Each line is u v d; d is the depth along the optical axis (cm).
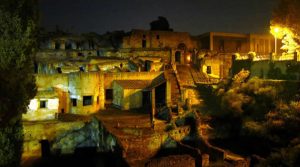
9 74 1820
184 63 5406
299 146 2292
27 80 2002
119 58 4941
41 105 3400
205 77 4656
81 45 5706
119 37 6112
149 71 4378
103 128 2864
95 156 2881
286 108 2834
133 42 5744
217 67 5097
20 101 1898
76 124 3234
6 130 1770
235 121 3197
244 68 4138
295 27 3788
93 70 4322
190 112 3203
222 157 2402
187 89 3931
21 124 1933
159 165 2120
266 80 3444
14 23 1862
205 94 3997
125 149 2395
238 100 3262
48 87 3638
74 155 3017
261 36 6381
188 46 6122
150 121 3266
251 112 3170
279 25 4022
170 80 3978
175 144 2653
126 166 2272
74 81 3678
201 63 4953
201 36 6331
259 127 2831
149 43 5847
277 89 3209
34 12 2084
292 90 3066
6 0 1861
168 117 3297
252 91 3359
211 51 5603
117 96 3934
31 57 2044
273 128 2752
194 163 2230
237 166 2247
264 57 4094
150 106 3831
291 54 3644
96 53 5381
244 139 2945
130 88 3828
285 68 3466
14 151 1817
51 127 3133
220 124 3147
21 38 1889
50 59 4956
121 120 3259
